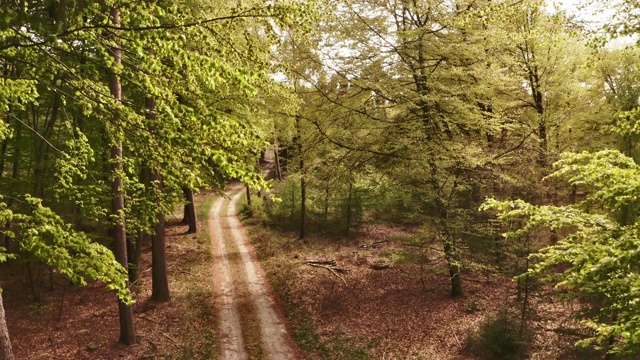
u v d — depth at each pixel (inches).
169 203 347.6
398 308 658.8
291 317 644.1
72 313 653.9
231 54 224.4
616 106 664.4
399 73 602.2
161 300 678.5
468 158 582.2
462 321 599.2
